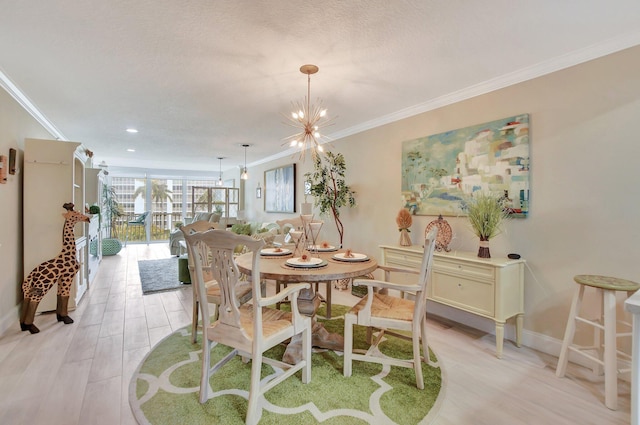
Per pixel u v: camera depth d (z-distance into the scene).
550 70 2.37
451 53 2.24
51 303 3.26
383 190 3.88
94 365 2.20
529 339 2.52
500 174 2.68
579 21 1.84
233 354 2.01
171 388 1.93
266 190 7.29
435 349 2.49
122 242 8.52
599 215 2.16
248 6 1.70
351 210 4.42
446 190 3.11
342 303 3.66
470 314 2.98
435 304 3.29
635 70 2.00
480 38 2.03
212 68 2.49
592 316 2.20
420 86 2.85
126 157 7.46
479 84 2.78
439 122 3.19
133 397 1.83
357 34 1.99
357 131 4.26
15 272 3.00
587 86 2.20
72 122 4.14
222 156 7.11
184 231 2.58
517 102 2.57
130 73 2.59
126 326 2.92
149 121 4.09
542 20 1.83
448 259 2.71
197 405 1.77
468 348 2.51
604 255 2.14
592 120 2.18
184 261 4.39
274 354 2.43
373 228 4.05
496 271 2.36
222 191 8.74
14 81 2.75
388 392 1.91
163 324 2.98
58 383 1.97
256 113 3.72
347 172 4.46
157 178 8.95
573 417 1.71
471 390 1.94
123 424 1.61
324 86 2.86
